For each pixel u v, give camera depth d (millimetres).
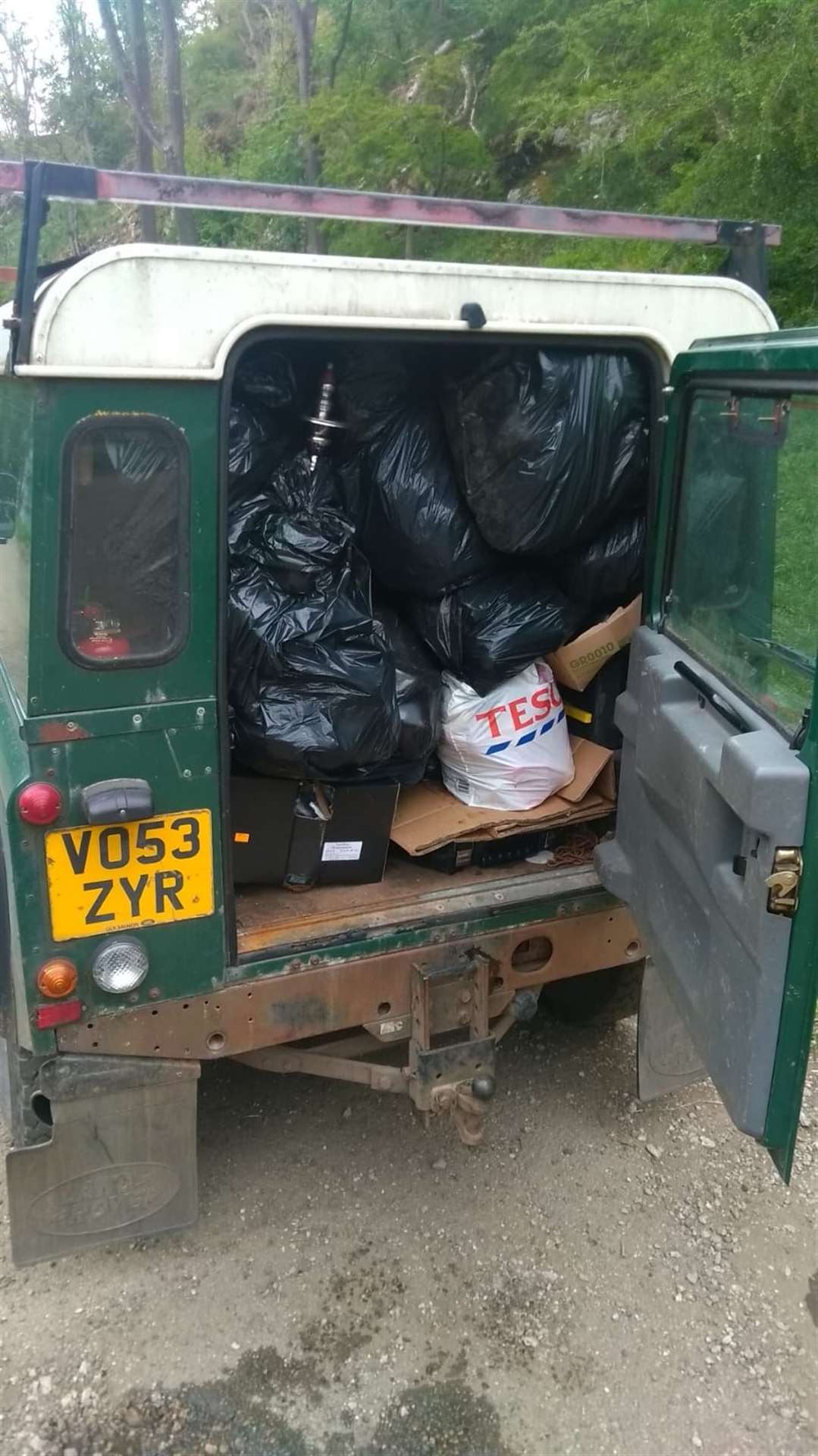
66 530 2012
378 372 2701
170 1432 2266
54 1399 2326
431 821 2893
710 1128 3211
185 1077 2432
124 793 2143
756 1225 2850
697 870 2168
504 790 2908
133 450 2035
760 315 2576
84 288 1930
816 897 1757
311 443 2646
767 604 2043
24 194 1963
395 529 2752
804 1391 2395
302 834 2699
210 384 2064
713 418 2336
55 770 2113
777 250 6961
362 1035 2818
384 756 2625
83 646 2080
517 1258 2730
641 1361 2453
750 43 7223
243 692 2463
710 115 8047
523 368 2480
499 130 12227
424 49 13891
